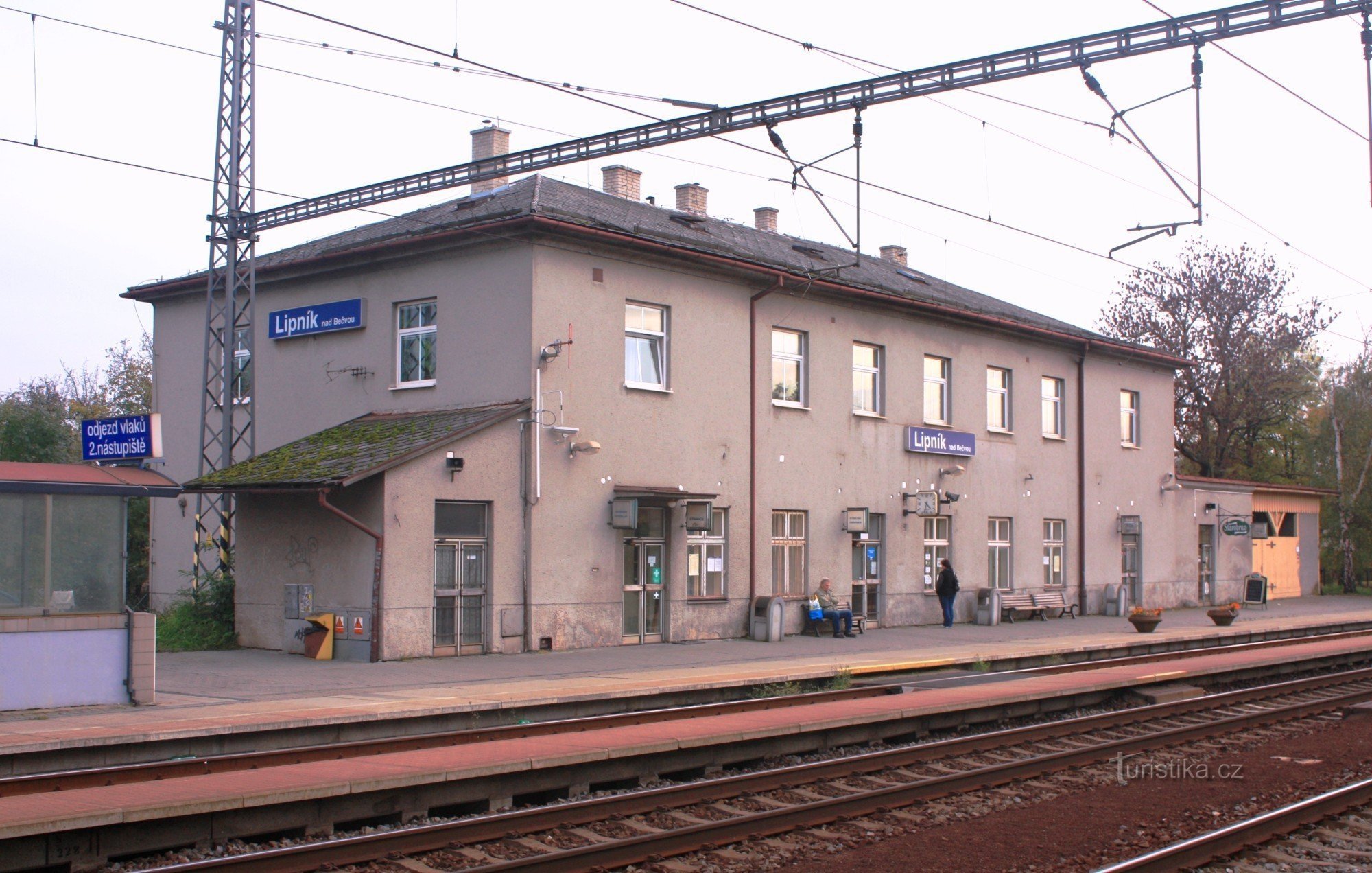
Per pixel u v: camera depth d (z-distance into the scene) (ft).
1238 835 28.86
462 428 67.05
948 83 53.72
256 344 86.28
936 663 66.49
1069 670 65.82
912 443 94.68
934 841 29.48
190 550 90.79
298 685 53.52
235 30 74.74
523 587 69.46
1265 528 127.13
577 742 38.04
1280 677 71.36
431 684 53.88
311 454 69.72
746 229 98.78
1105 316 173.68
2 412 116.26
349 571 65.87
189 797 28.94
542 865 25.81
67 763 36.55
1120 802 34.01
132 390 155.43
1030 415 108.47
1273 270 164.45
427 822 32.50
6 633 43.60
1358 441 166.30
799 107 57.26
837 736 44.11
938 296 103.45
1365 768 39.52
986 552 102.47
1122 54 50.08
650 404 76.23
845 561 89.66
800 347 87.86
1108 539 116.78
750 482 82.48
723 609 80.43
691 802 33.30
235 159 75.15
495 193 85.25
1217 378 164.55
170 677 56.85
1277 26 46.98
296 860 26.12
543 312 70.18
